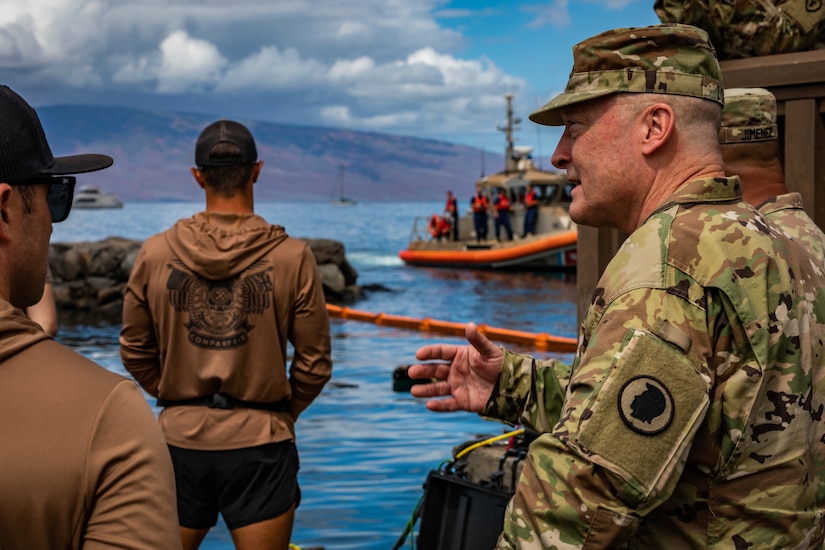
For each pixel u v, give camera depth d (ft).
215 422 9.48
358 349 40.91
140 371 10.05
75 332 49.67
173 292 9.58
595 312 5.01
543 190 97.25
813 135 9.75
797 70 9.67
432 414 26.02
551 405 6.40
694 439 4.70
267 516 9.50
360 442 22.76
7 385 3.63
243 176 9.87
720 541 4.75
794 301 4.82
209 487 9.59
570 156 5.56
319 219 357.20
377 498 17.80
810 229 6.72
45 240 4.09
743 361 4.68
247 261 9.57
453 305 62.85
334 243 70.54
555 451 4.68
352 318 53.98
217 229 9.68
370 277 89.40
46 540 3.56
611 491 4.50
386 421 25.22
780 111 10.03
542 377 6.43
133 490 3.66
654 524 4.87
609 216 5.41
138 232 235.40
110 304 62.34
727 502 4.73
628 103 5.17
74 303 62.13
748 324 4.64
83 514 3.60
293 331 9.83
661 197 5.18
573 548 4.57
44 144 4.06
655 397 4.52
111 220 364.17
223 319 9.53
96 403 3.69
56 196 4.24
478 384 6.56
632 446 4.49
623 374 4.56
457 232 105.70
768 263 4.74
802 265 5.08
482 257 95.50
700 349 4.64
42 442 3.56
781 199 7.03
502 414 6.54
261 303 9.59
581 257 10.55
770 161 7.41
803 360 4.82
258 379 9.52
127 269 63.98
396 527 15.97
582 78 5.28
